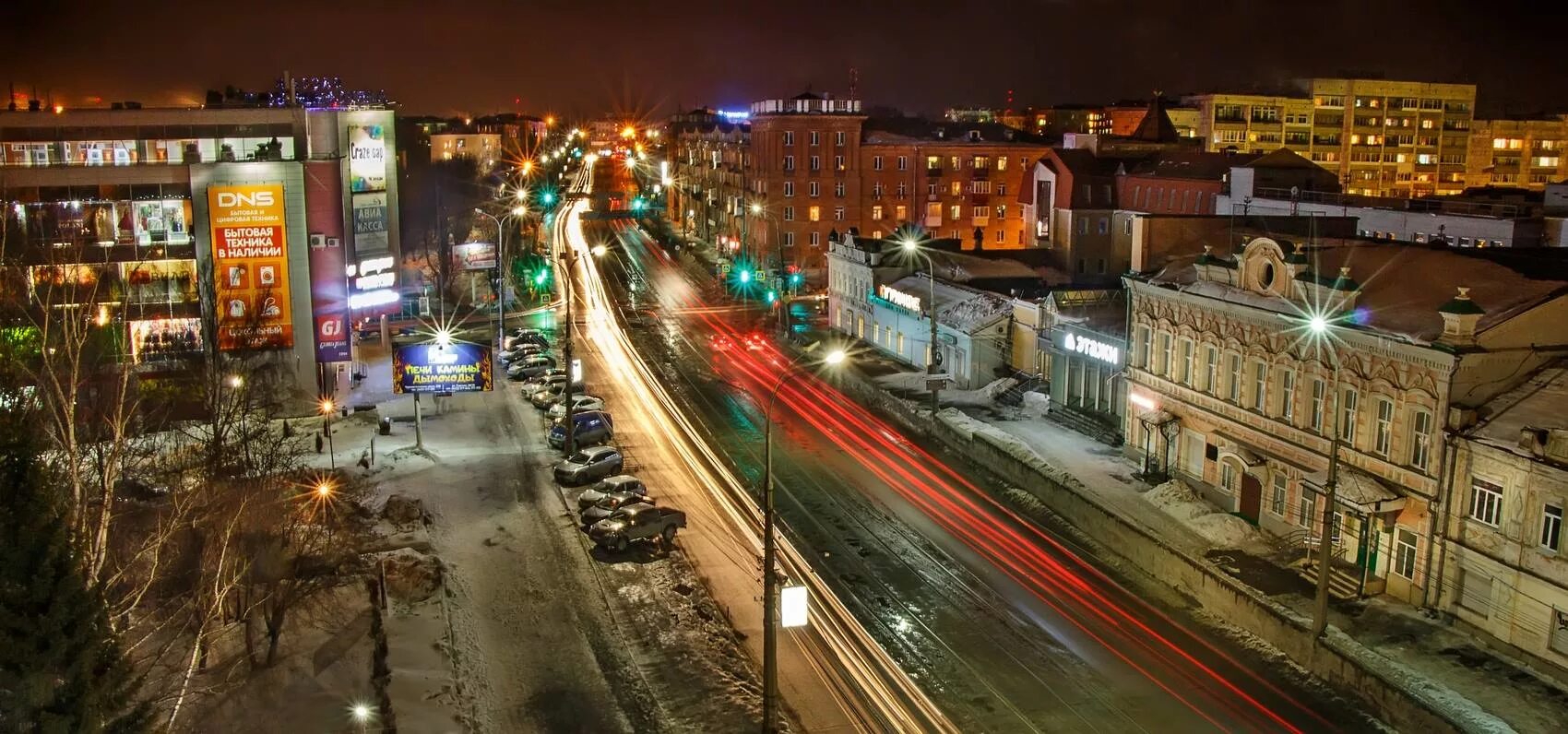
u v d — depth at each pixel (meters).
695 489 51.41
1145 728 30.66
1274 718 31.23
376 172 76.56
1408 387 37.06
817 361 80.88
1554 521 32.25
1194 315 48.41
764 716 27.78
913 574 41.66
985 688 32.94
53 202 58.78
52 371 27.67
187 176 61.34
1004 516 48.59
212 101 82.88
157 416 50.31
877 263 85.50
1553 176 166.50
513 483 51.66
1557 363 35.62
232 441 46.59
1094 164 105.38
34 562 20.48
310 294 63.12
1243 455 44.66
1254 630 36.59
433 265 106.19
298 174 61.59
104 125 67.88
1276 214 79.56
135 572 35.69
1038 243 106.50
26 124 66.44
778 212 122.12
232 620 34.59
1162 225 61.56
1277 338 43.16
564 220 183.50
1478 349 35.00
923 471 55.12
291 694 30.42
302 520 41.16
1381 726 30.84
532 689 32.22
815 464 55.97
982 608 38.75
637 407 67.69
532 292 112.50
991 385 68.00
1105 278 86.19
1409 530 37.16
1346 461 39.94
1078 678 33.62
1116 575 41.91
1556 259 41.53
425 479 51.94
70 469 28.77
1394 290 40.44
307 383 63.75
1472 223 67.19
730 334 92.62
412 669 32.28
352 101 89.00
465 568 41.25
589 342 88.44
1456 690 31.41
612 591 39.44
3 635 20.00
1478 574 34.84
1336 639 33.81
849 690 32.53
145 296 60.34
